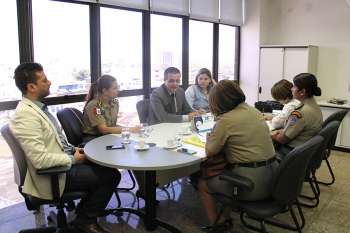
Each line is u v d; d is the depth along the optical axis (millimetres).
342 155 4750
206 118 3404
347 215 2855
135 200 3135
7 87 3146
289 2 5852
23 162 2055
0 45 3078
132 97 4508
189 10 5020
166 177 2725
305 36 5746
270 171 2066
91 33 3918
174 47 5055
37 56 3396
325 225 2674
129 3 4074
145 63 4613
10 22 3127
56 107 3598
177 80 3488
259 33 5984
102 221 2729
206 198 2434
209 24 5691
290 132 2809
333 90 5508
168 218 2795
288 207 2033
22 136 1986
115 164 2016
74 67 3793
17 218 2785
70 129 2740
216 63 5922
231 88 2117
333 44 5438
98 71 3986
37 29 3371
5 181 3428
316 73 5645
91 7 3854
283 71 5535
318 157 2578
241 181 1896
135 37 4457
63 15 3609
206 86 4027
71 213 2760
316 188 3186
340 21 5324
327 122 3025
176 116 3408
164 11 4586
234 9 5922
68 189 2191
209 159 2256
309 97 2898
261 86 5812
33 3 3307
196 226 2656
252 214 1961
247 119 2070
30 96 2172
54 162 2020
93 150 2322
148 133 2830
